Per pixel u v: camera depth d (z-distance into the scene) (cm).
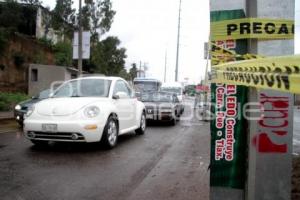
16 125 1491
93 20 4628
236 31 330
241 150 345
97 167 714
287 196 333
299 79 208
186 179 638
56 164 733
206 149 953
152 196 539
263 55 326
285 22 323
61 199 518
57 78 3397
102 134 882
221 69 328
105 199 521
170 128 1495
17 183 594
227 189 350
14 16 3788
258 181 334
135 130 1219
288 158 331
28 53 3519
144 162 773
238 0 330
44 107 875
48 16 4381
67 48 4212
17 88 3247
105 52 5391
